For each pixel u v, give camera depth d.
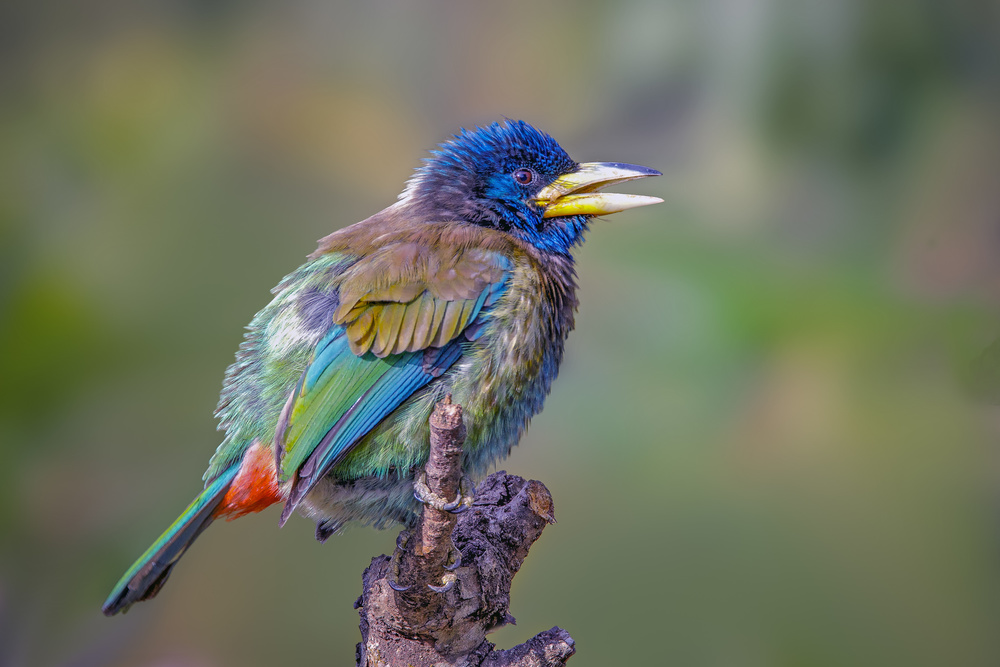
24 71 14.65
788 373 12.16
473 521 7.57
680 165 13.26
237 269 13.84
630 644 12.14
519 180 8.87
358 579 13.12
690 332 12.26
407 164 15.21
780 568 12.12
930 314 12.12
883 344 12.09
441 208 8.84
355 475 7.91
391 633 7.14
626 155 13.59
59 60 14.79
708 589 12.23
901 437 12.06
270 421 7.89
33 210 13.61
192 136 14.67
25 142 14.19
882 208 12.72
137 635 12.35
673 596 12.32
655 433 12.54
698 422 12.40
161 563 7.81
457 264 8.02
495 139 8.93
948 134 12.88
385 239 8.34
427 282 7.90
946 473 12.10
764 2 13.17
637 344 12.45
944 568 12.08
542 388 8.39
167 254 13.70
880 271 12.30
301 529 13.27
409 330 7.78
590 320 12.55
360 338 7.73
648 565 12.41
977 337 11.80
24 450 12.45
